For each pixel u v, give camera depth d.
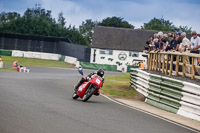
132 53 125.56
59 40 118.69
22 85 31.02
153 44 37.91
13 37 120.75
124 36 129.00
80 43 171.88
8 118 14.55
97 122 15.66
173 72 29.98
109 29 131.12
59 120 15.20
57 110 17.97
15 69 71.00
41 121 14.57
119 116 18.23
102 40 127.44
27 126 13.33
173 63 29.88
